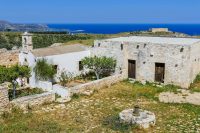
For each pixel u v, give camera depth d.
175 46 25.77
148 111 18.70
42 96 20.67
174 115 18.92
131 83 27.72
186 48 25.22
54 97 21.61
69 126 16.69
